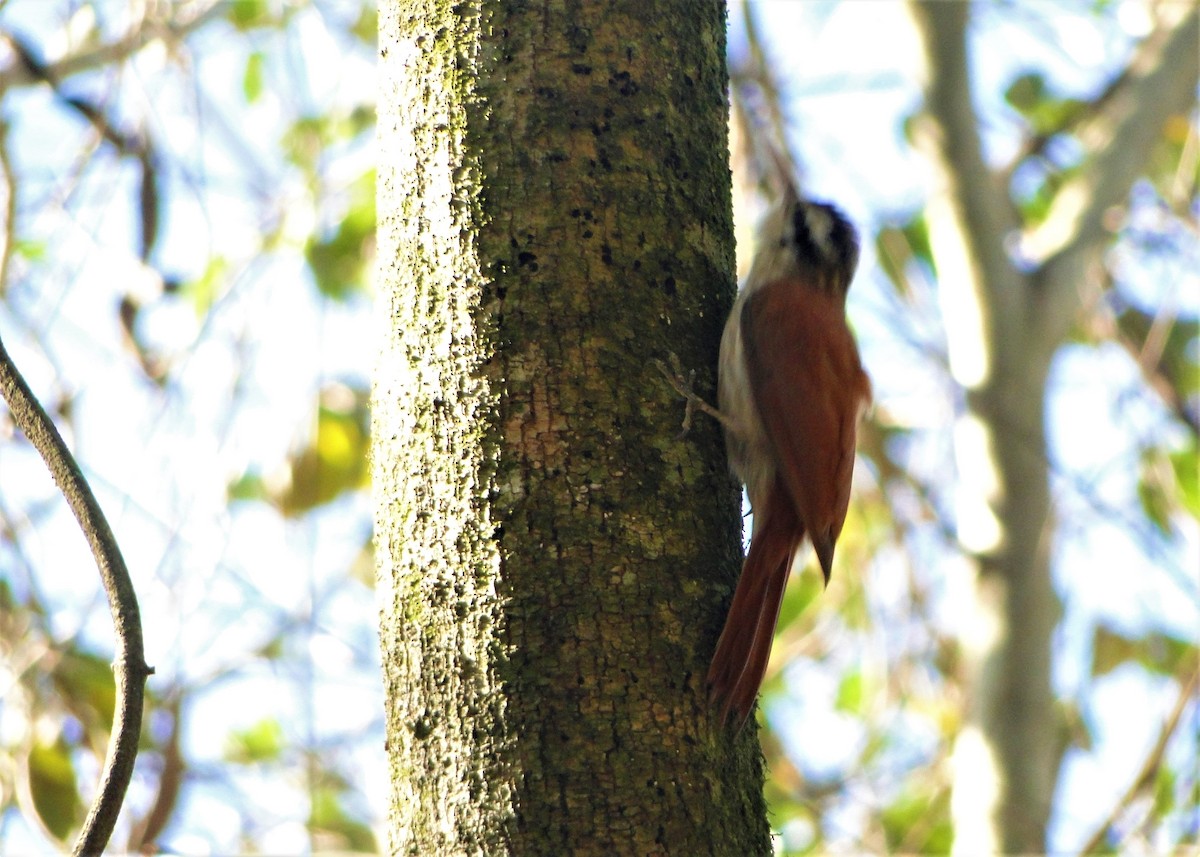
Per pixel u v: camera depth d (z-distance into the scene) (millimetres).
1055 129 16141
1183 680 14039
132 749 6027
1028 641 13891
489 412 6305
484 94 6676
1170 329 16047
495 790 5871
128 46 11469
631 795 5875
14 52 11461
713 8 7414
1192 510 15227
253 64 14469
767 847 6465
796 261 10086
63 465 6395
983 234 14812
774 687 15180
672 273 6785
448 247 6555
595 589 6117
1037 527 14164
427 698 6137
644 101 6855
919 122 15375
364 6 14375
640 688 6055
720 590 6516
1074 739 14742
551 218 6547
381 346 6738
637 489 6352
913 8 15195
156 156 11453
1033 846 13273
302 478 12648
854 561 14633
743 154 13148
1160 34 16156
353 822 13172
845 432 9211
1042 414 14414
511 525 6156
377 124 7113
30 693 11375
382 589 6473
